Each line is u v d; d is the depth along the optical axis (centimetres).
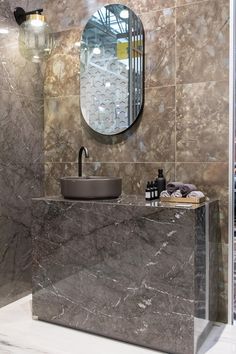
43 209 224
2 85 248
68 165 278
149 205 192
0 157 248
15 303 259
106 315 205
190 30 229
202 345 197
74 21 271
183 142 234
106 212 202
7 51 251
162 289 188
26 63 269
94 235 207
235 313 239
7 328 220
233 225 223
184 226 181
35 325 223
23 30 262
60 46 278
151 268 191
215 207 218
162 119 240
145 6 243
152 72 242
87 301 211
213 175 225
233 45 219
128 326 199
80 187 214
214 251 218
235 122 225
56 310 222
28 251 275
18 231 265
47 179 287
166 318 188
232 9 217
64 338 207
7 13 251
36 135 280
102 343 201
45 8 282
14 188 260
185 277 182
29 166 273
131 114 249
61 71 278
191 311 182
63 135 279
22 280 270
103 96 259
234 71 221
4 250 253
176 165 236
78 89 271
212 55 223
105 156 262
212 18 222
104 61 258
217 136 223
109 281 204
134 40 246
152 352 191
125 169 254
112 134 256
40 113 284
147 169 246
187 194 204
